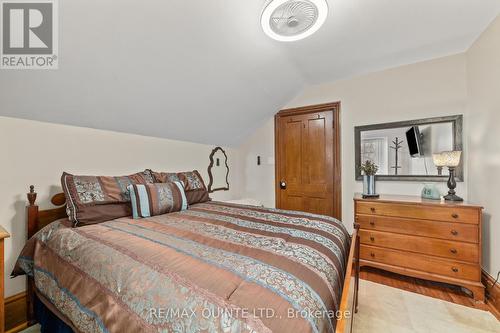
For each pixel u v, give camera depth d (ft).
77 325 3.23
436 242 6.57
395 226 7.14
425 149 8.00
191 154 9.98
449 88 7.64
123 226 4.89
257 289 2.48
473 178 6.98
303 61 7.89
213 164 11.12
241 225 5.01
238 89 8.21
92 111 6.12
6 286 5.08
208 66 6.58
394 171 8.53
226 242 3.90
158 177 7.44
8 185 5.12
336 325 2.46
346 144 9.54
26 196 5.37
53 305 3.91
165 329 2.31
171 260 3.16
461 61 7.45
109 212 5.52
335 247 3.96
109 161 7.05
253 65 7.32
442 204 6.48
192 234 4.34
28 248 4.79
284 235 4.30
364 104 9.12
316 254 3.45
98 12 4.17
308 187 10.53
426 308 5.71
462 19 5.74
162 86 6.48
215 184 11.27
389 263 7.22
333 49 7.11
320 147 10.23
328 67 8.43
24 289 5.30
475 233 6.09
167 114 7.69
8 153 5.11
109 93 5.86
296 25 5.06
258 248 3.61
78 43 4.50
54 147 5.84
